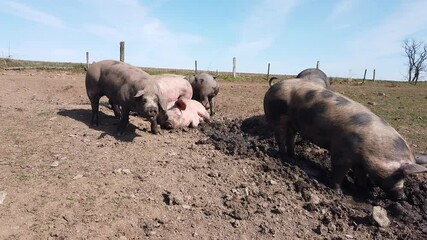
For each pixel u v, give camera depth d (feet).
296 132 9.72
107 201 6.88
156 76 12.88
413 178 9.09
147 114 9.56
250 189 7.75
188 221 6.64
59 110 12.32
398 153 7.85
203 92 14.42
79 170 7.88
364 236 6.84
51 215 6.39
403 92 31.30
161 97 10.19
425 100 24.77
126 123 10.32
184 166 8.41
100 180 7.52
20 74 27.12
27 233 5.97
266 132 11.46
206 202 7.22
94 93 10.91
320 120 8.57
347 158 8.14
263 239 6.45
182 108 11.64
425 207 8.01
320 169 9.37
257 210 7.11
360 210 7.69
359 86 37.42
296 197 7.75
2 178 7.38
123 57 21.18
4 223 6.12
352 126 8.10
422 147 11.55
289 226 6.87
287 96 9.30
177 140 10.14
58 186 7.20
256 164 8.78
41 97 17.98
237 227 6.63
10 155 8.48
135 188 7.36
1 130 9.96
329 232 6.83
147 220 6.54
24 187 7.10
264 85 30.48
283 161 9.41
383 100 23.36
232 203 7.17
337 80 45.57
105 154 8.77
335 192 8.27
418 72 87.61
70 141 9.48
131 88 9.97
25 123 10.64
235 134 11.46
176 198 7.08
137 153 8.93
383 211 7.28
